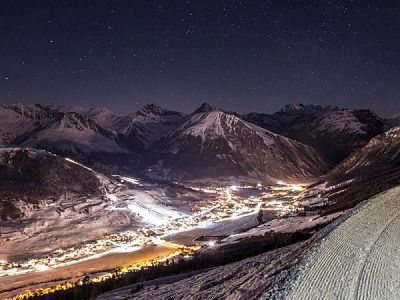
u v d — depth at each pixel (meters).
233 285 27.56
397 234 29.14
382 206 39.25
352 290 19.44
